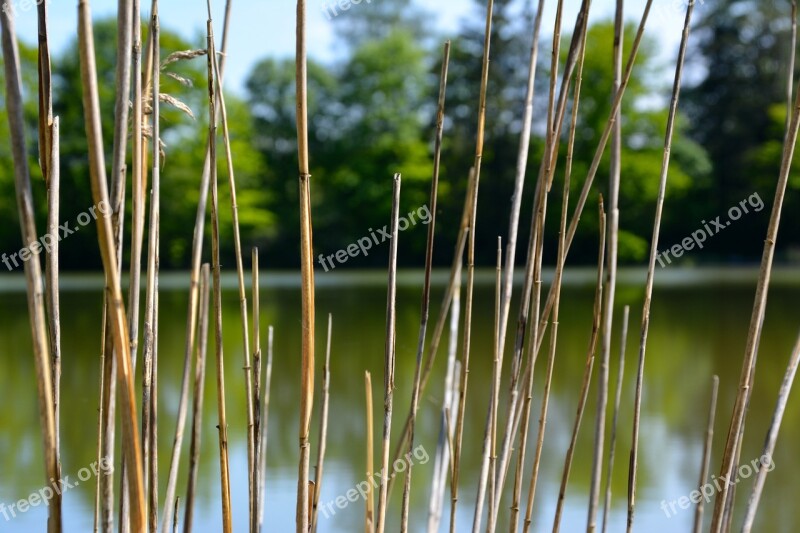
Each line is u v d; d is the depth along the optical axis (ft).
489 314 69.26
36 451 29.07
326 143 158.10
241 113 145.18
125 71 6.46
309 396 8.02
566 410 33.65
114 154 6.63
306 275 7.52
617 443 28.96
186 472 25.94
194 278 9.16
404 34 163.32
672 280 105.09
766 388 37.65
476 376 40.98
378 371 43.19
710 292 86.07
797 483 24.64
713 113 151.74
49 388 6.25
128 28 6.43
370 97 154.92
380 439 29.96
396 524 21.68
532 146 130.82
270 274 131.23
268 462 27.14
